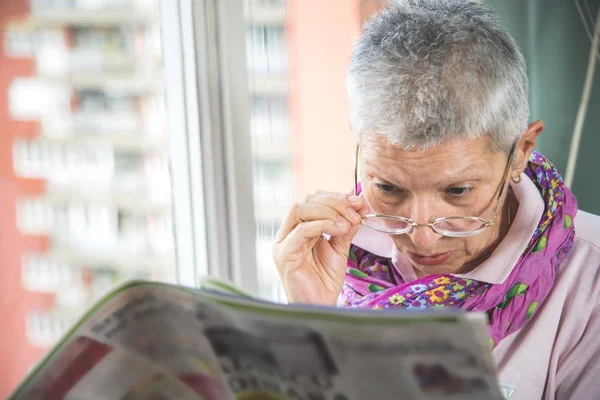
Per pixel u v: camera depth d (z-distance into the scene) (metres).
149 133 1.56
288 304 0.57
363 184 1.03
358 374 0.55
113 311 0.60
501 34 0.96
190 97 1.45
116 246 1.58
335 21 1.55
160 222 1.58
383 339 0.53
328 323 0.55
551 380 1.11
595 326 1.10
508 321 1.09
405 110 0.90
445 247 1.02
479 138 0.93
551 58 1.54
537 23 1.53
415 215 0.97
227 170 1.50
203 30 1.43
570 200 1.15
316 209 1.11
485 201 0.97
